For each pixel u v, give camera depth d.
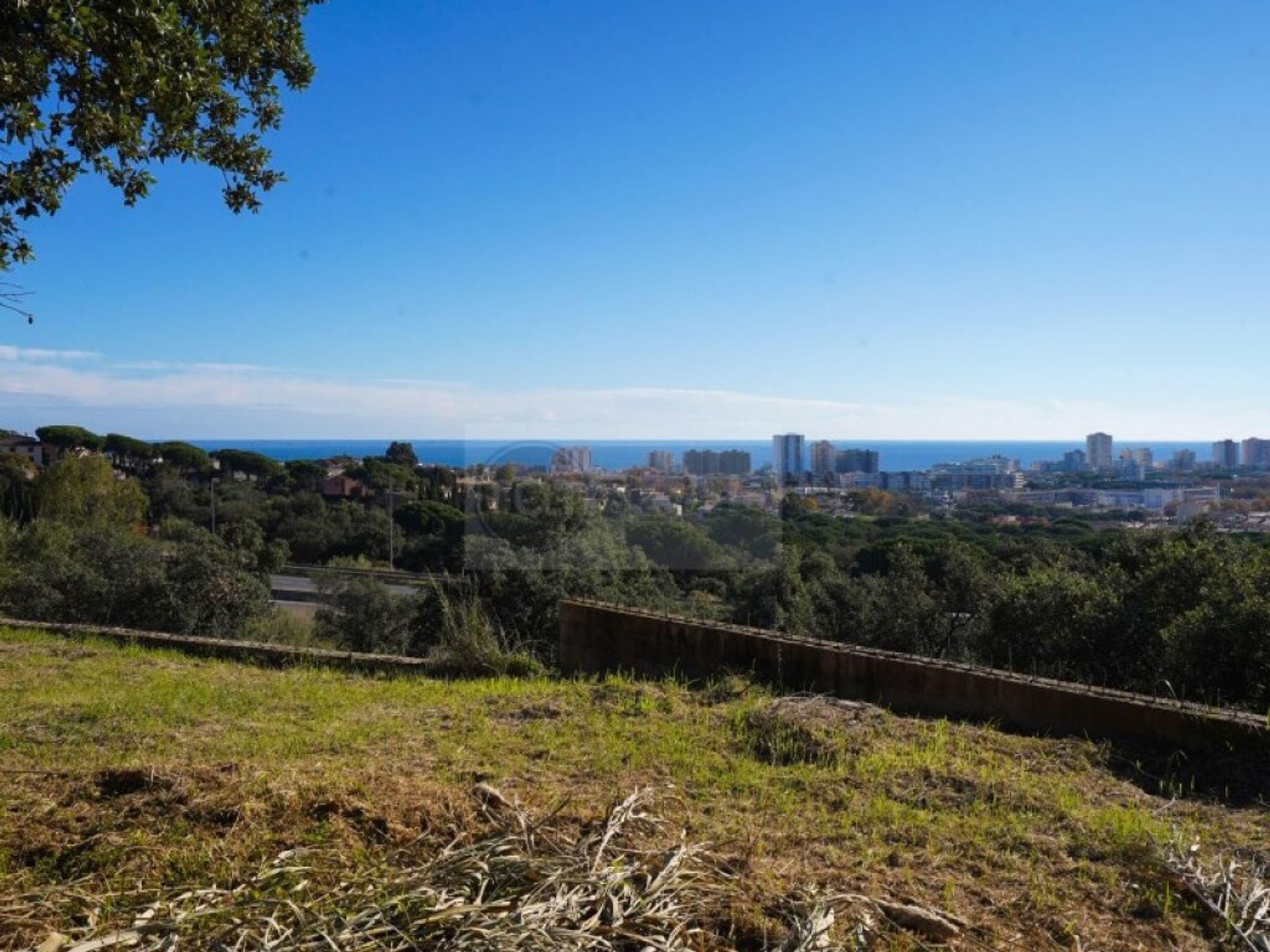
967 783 4.41
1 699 6.39
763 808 4.12
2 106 4.98
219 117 6.66
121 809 3.76
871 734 5.21
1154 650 9.40
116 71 5.18
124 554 17.28
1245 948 2.94
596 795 4.15
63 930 2.84
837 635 12.97
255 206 6.98
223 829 3.54
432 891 2.86
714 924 2.96
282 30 6.72
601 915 2.85
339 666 8.68
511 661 8.34
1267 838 3.85
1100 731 5.34
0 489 26.39
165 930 2.73
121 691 6.88
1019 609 11.04
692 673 7.47
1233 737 4.86
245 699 6.65
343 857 3.29
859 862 3.53
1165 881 3.40
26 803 3.87
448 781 4.33
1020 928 3.07
